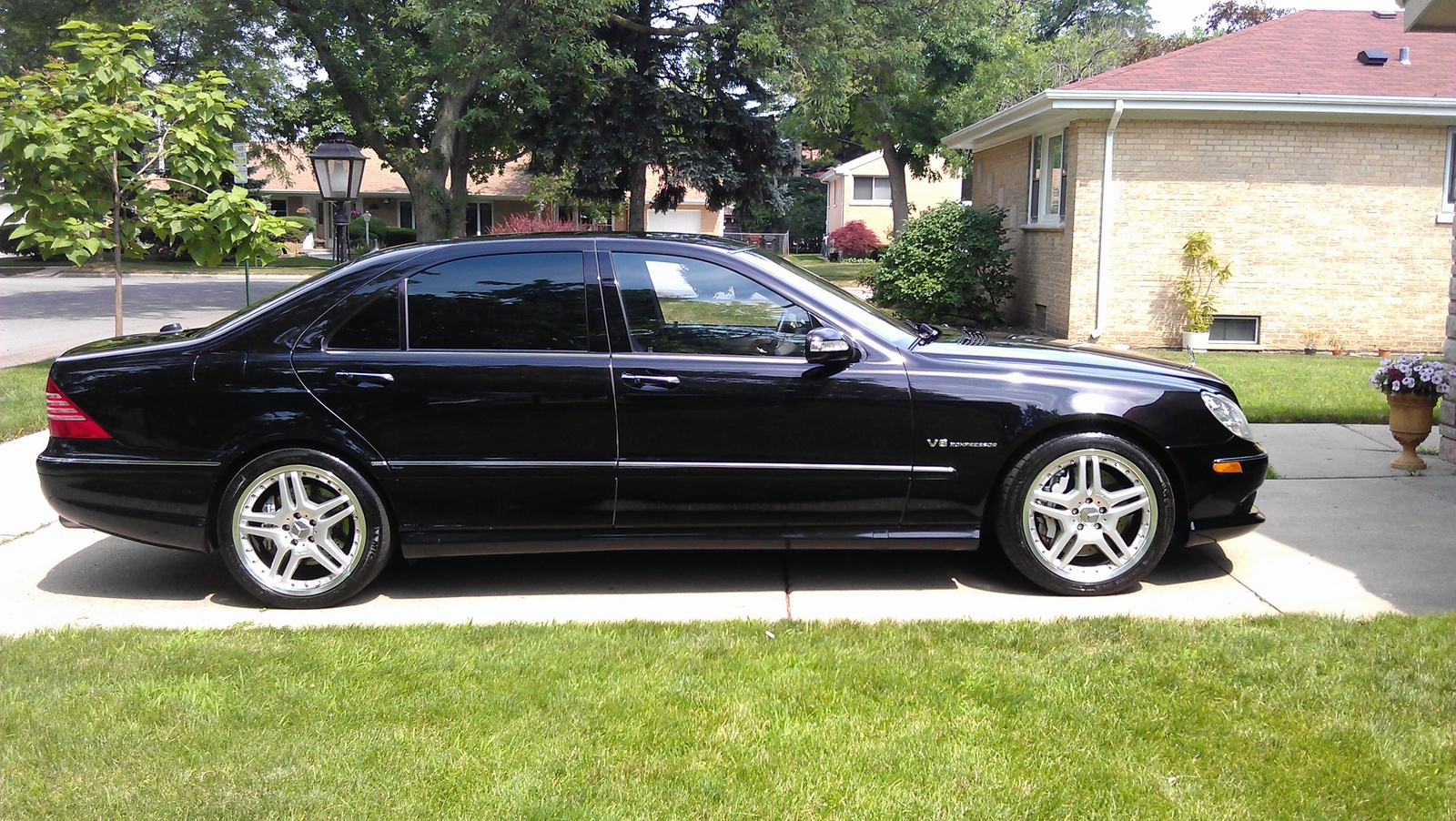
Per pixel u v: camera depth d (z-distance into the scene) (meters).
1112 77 14.69
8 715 3.58
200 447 4.78
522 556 5.71
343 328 4.87
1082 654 4.11
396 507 4.87
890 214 47.44
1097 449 4.86
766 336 4.92
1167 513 4.90
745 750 3.37
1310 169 14.46
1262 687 3.75
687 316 4.91
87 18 20.70
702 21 22.02
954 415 4.84
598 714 3.62
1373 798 3.04
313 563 4.99
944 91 31.31
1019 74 31.39
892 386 4.83
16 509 6.64
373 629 4.50
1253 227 14.61
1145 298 14.85
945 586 5.15
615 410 4.80
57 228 8.80
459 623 4.66
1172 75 14.76
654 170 23.73
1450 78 14.70
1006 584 5.16
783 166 23.34
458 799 3.09
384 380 4.78
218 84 9.38
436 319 4.88
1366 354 14.66
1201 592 4.97
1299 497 6.53
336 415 4.78
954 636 4.34
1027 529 4.91
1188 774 3.20
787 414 4.82
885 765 3.27
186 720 3.56
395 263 4.93
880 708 3.66
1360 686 3.73
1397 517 6.06
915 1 23.45
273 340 4.85
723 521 4.91
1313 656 4.00
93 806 3.05
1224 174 14.51
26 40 21.06
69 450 4.84
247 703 3.70
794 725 3.54
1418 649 4.05
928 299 16.88
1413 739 3.35
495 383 4.80
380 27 23.73
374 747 3.38
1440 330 14.73
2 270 35.16
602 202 23.39
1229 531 5.01
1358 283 14.68
